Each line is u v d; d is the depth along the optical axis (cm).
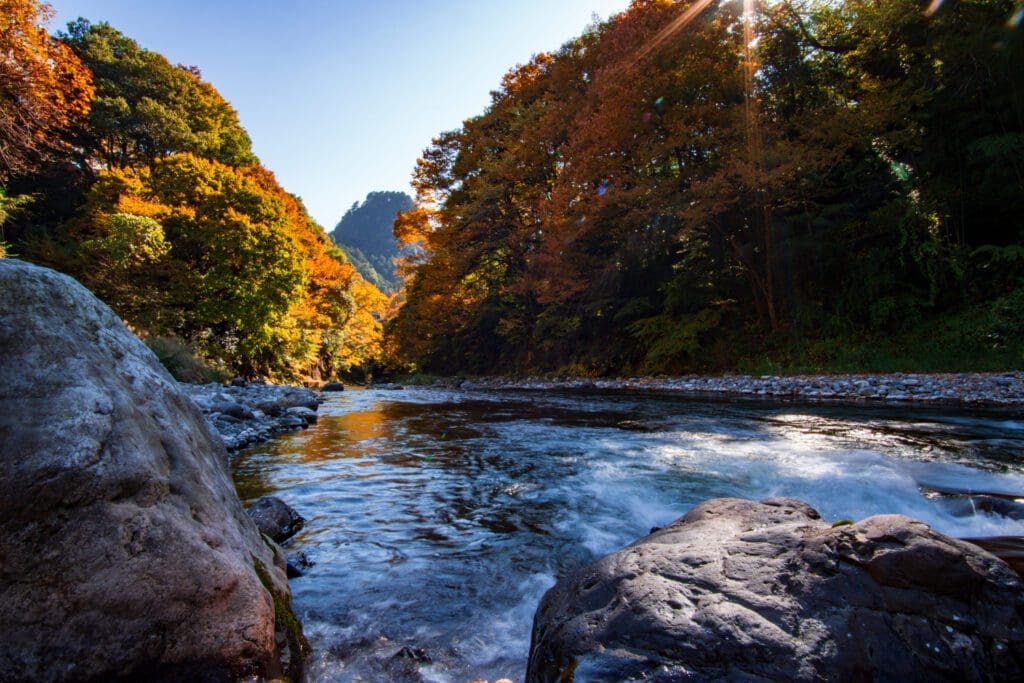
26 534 176
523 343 2858
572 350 2491
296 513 396
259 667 190
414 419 1040
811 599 175
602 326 2347
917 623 163
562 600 211
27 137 1570
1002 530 343
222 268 2497
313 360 3544
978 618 165
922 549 177
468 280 3005
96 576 179
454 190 3170
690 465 554
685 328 1866
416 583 293
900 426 748
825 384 1258
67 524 181
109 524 186
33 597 172
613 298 2188
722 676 155
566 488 482
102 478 190
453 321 3030
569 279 2194
